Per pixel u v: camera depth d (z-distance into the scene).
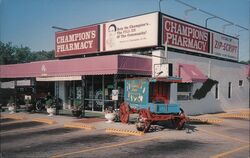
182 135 14.34
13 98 25.88
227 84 29.23
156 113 15.19
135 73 19.86
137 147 11.48
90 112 22.80
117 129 14.91
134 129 15.35
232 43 30.05
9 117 20.52
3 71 27.22
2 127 16.22
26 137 13.34
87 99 23.91
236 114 25.41
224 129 16.86
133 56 19.84
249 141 13.32
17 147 11.36
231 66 29.80
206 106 26.11
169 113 15.58
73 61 21.20
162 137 13.66
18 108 25.78
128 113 16.98
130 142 12.38
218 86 27.86
